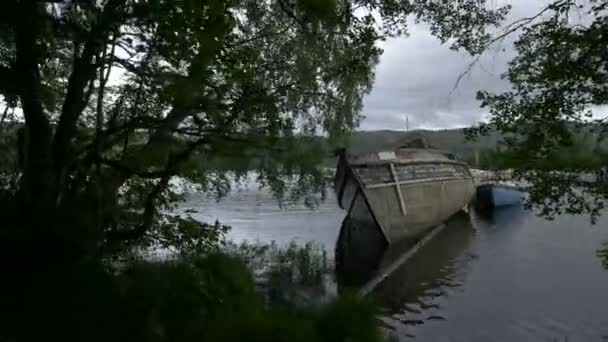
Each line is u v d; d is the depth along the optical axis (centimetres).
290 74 1041
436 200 3503
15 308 457
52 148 727
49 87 909
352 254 2592
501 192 5188
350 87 1099
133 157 952
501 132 770
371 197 2738
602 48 649
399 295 1844
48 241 557
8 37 622
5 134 875
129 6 609
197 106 795
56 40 705
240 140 977
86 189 834
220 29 625
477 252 2753
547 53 698
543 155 734
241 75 695
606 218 4047
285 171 1095
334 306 479
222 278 577
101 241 741
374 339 465
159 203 1152
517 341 1379
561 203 780
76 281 509
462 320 1554
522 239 3186
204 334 464
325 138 1149
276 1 944
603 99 685
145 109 957
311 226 3706
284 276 1509
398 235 2967
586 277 2088
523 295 1833
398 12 864
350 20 877
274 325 439
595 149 725
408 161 3247
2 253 518
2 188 695
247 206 4919
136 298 499
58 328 449
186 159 982
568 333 1439
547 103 707
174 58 677
